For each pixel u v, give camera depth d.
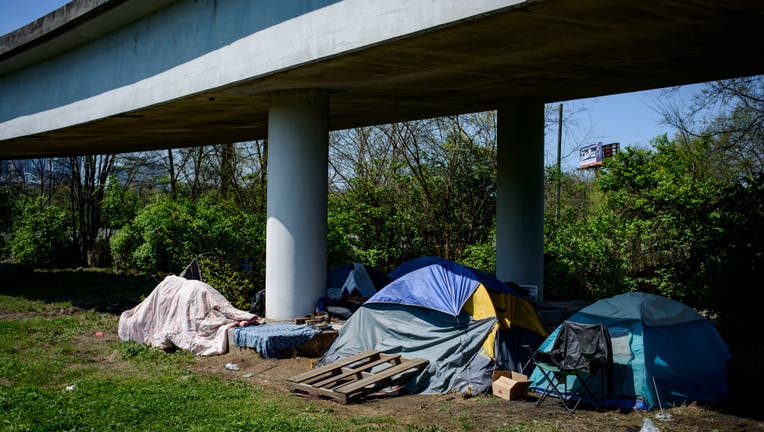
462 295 8.76
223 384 8.39
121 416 6.86
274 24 8.81
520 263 12.73
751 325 10.73
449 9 6.67
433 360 8.52
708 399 7.67
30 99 14.94
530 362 8.64
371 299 9.20
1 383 8.46
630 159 15.90
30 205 24.84
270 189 11.10
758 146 19.06
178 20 10.55
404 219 18.09
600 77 10.62
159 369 9.28
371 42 7.52
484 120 18.94
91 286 19.06
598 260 15.02
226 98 10.97
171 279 11.36
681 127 18.47
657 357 7.66
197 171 26.09
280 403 7.53
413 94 11.79
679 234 14.02
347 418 6.96
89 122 12.96
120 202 24.66
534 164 12.86
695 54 8.95
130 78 11.66
